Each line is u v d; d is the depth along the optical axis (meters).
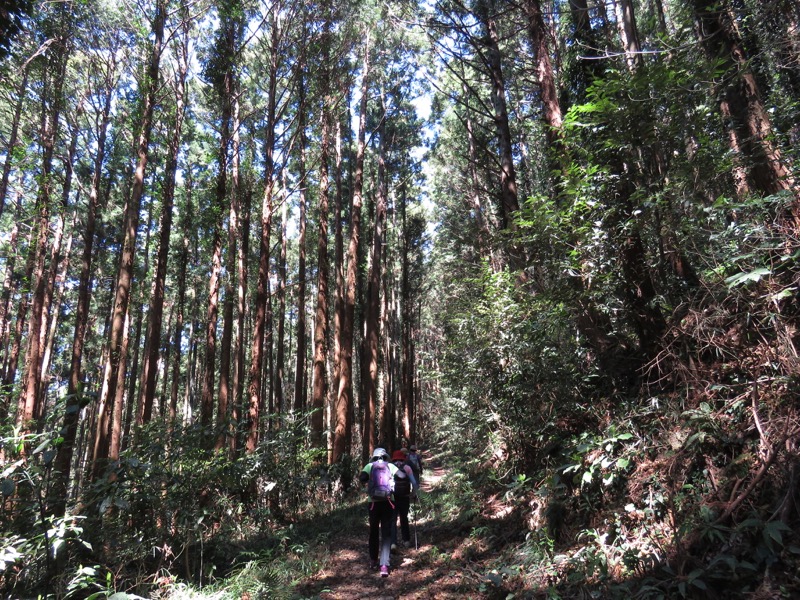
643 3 10.52
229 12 11.34
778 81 5.82
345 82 15.71
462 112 16.84
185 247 21.55
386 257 25.38
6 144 13.30
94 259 23.66
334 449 14.02
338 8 13.23
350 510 9.66
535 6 7.09
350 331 15.80
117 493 4.98
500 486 7.11
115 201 21.55
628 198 4.62
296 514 9.20
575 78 7.09
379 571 5.68
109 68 13.72
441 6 8.46
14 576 4.01
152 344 12.52
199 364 33.16
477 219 15.48
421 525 7.75
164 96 11.02
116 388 8.62
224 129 13.66
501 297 6.95
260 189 16.44
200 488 6.01
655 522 3.77
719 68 4.60
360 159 16.86
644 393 4.74
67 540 4.09
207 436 7.14
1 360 21.84
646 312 4.75
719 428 3.73
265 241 12.34
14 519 4.15
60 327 24.48
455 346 8.20
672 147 4.35
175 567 5.49
